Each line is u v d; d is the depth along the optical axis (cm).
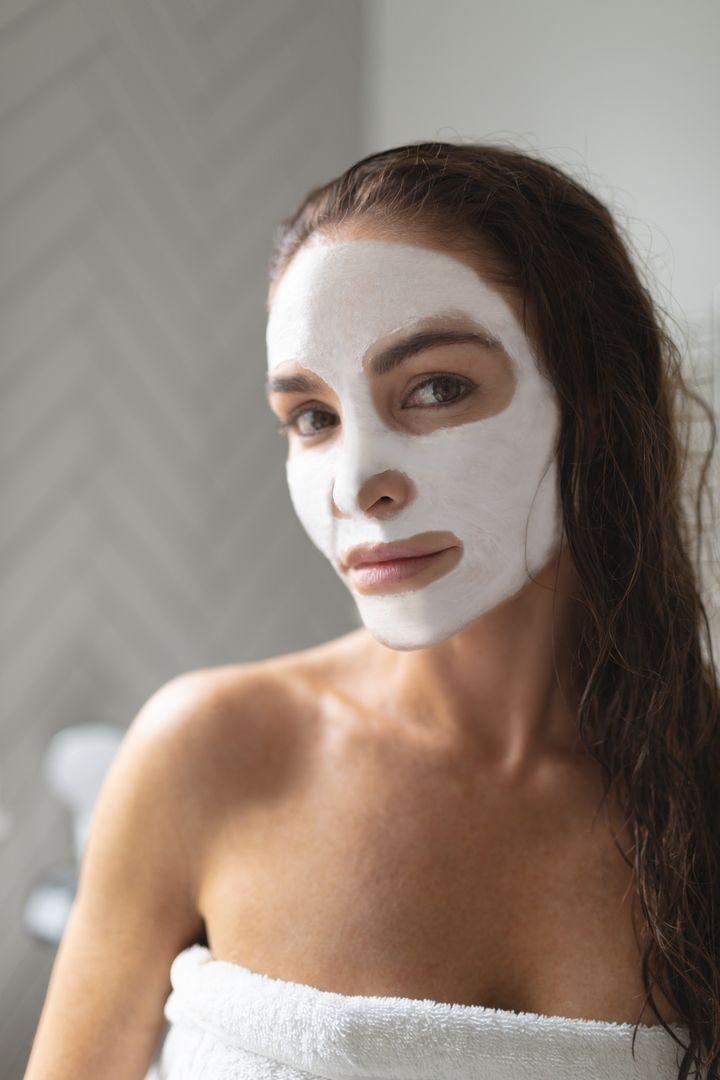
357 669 60
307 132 157
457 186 49
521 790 55
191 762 56
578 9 109
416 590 48
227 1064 49
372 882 52
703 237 92
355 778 55
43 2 132
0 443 134
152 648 148
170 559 149
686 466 64
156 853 55
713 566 66
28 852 138
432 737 56
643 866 52
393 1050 47
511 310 48
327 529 50
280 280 51
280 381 50
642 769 54
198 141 147
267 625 160
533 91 117
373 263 47
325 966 50
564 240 51
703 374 81
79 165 137
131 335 143
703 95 93
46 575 139
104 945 56
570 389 50
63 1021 55
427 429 48
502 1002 50
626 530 54
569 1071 47
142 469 146
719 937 53
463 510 48
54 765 122
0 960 135
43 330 136
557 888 52
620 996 50
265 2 151
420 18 141
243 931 52
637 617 55
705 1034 50
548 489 50
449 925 51
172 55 144
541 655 54
